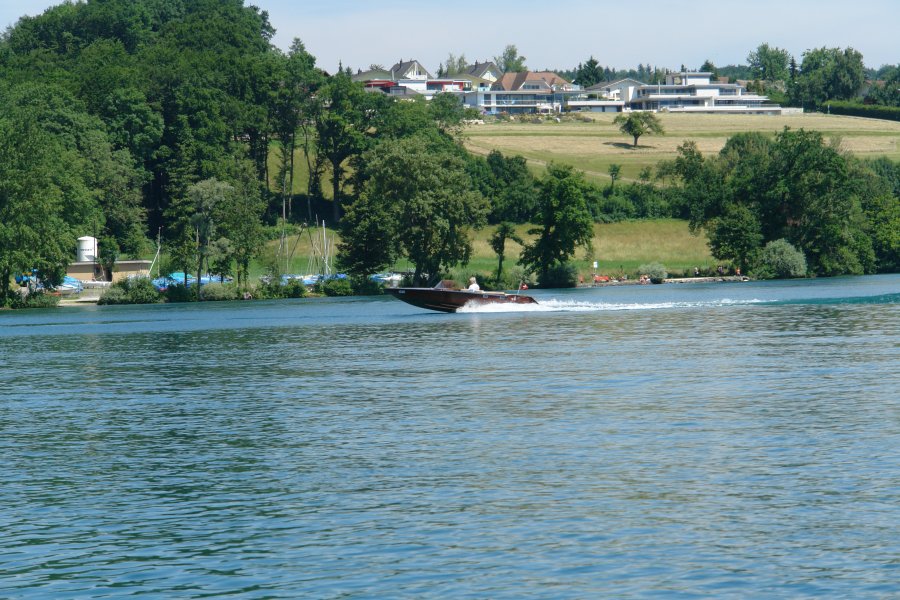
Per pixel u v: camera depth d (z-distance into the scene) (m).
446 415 141.50
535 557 78.56
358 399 159.38
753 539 81.69
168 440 128.62
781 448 113.06
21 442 129.50
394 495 97.44
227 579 75.75
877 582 72.00
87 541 85.88
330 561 79.00
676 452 112.69
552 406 146.75
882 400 143.75
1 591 74.44
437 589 72.56
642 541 81.81
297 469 109.62
